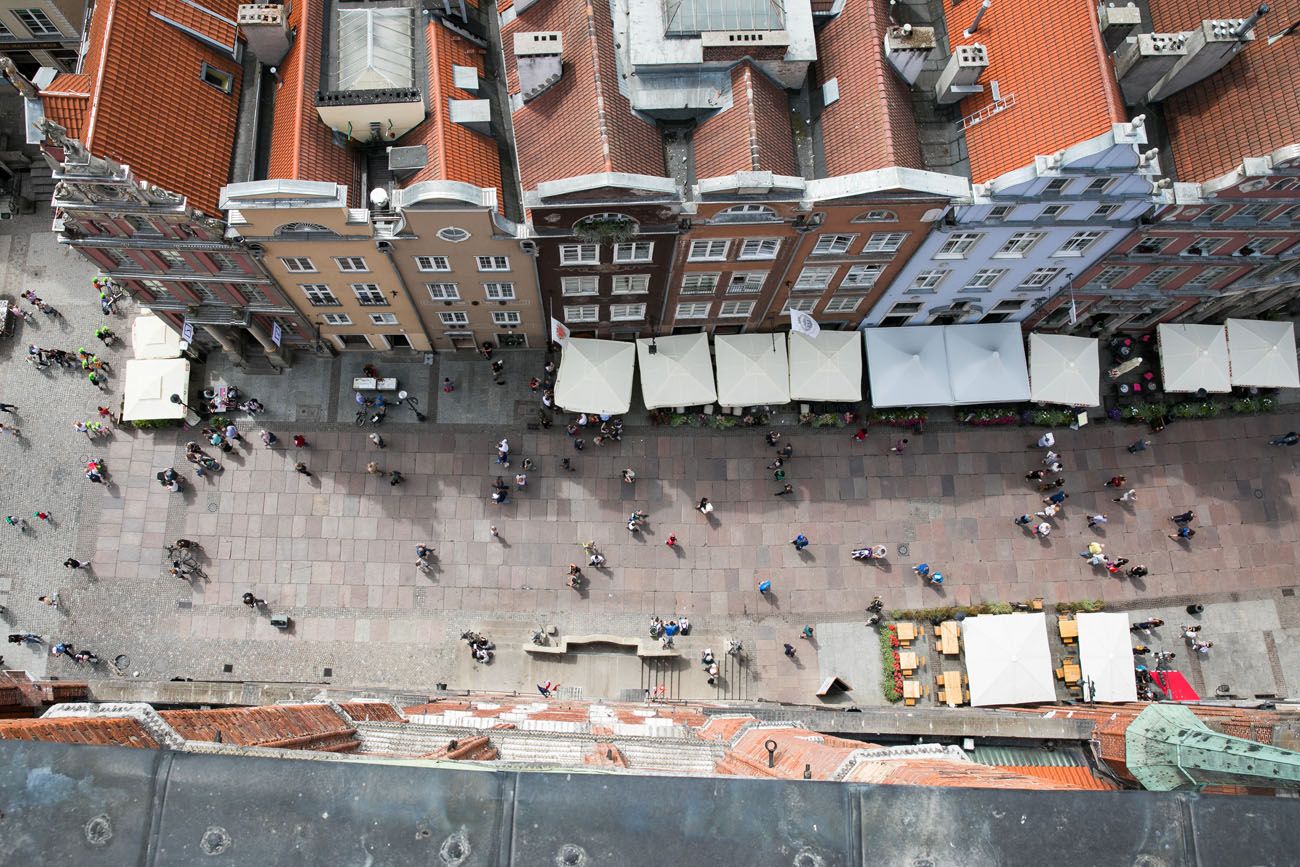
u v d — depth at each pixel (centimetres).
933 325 5325
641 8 3972
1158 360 5572
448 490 5209
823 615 5134
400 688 4797
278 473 5166
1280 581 5275
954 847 1025
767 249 4384
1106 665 4853
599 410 5069
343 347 5338
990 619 4872
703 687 5000
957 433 5434
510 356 5469
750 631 5100
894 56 4003
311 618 4994
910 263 4569
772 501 5284
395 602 5047
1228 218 4294
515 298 4819
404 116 3991
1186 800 1027
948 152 4222
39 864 1020
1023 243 4456
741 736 3281
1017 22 4078
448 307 4862
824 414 5375
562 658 5006
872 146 3978
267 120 4150
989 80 4134
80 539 5012
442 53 4147
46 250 5459
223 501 5109
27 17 4956
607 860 1020
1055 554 5272
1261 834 1010
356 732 2772
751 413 5375
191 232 3994
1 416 5156
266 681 4884
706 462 5325
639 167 3919
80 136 3597
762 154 3881
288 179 3769
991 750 3878
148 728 1836
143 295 4547
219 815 1036
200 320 4719
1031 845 1021
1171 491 5381
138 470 5122
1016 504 5341
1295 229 4403
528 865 1020
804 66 4031
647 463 5312
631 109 3981
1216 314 5556
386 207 4016
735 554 5203
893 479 5350
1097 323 5547
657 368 5169
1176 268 4800
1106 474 5397
